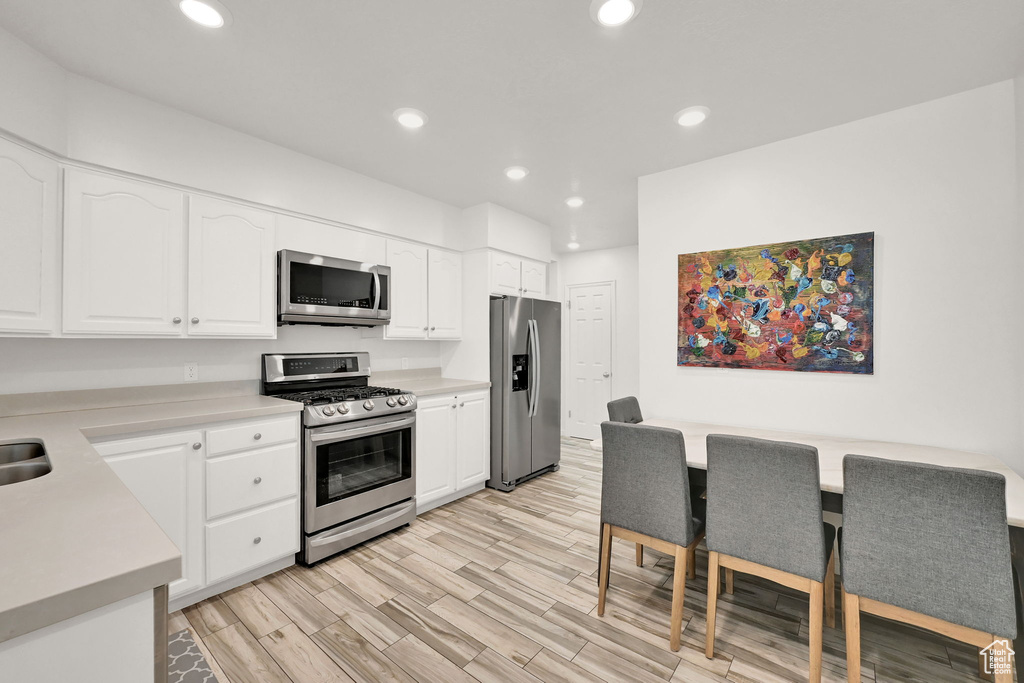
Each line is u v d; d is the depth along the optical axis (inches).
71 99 74.7
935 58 71.5
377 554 101.2
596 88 80.5
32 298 70.0
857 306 90.0
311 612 79.1
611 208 152.0
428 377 153.6
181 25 63.9
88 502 35.0
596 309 222.7
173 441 77.0
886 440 87.7
